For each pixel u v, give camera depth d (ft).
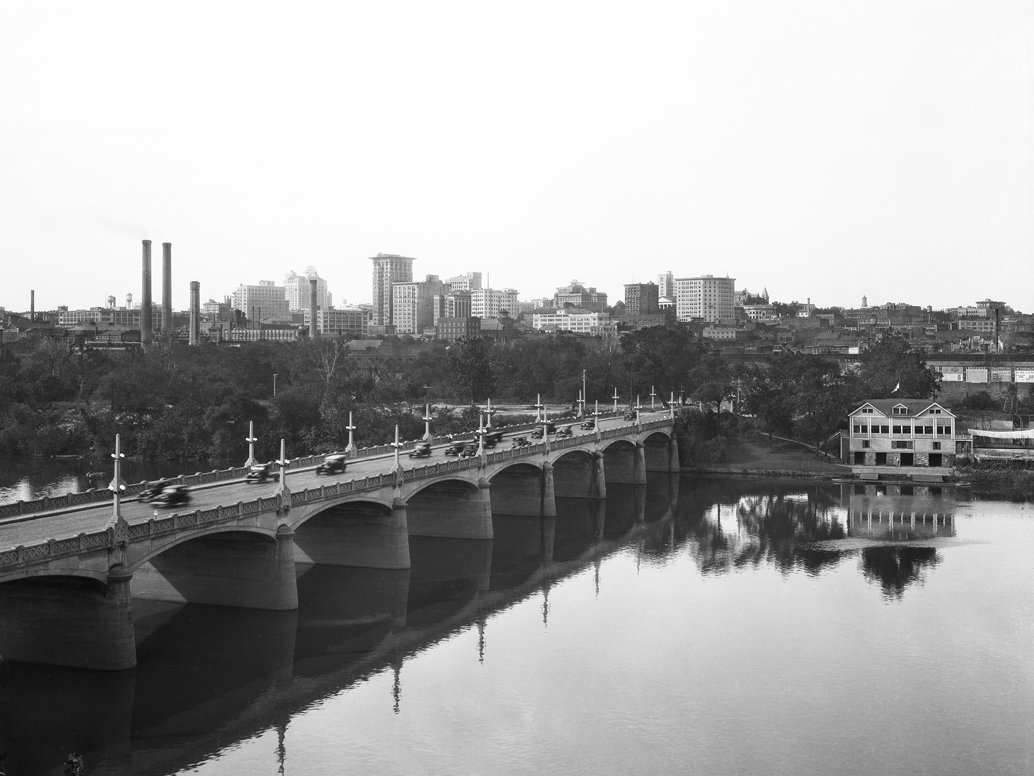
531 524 494.59
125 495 327.06
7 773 212.23
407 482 383.86
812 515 513.04
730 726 247.50
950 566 398.62
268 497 305.12
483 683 272.92
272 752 229.04
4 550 221.05
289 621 310.24
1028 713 255.50
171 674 266.77
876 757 231.50
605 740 239.50
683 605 347.77
